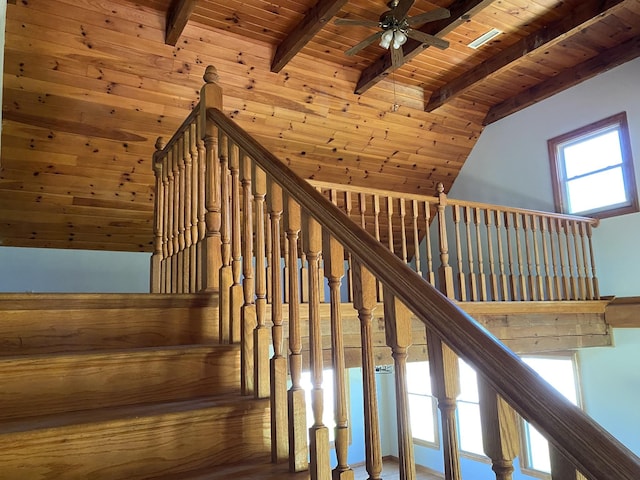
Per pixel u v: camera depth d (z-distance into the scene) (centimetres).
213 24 418
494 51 477
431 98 552
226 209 203
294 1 394
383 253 111
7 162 424
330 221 129
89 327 177
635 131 480
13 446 123
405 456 103
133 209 506
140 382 161
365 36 445
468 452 630
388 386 734
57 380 149
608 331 489
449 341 90
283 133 517
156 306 189
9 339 164
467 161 646
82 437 131
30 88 391
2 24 214
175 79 434
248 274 179
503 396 78
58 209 478
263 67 459
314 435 134
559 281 505
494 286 430
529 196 571
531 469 549
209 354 174
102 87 414
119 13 389
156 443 141
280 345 160
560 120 545
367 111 535
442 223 405
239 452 154
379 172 608
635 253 479
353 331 315
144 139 459
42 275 497
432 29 418
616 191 499
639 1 404
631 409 477
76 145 438
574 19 411
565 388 541
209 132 219
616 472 61
